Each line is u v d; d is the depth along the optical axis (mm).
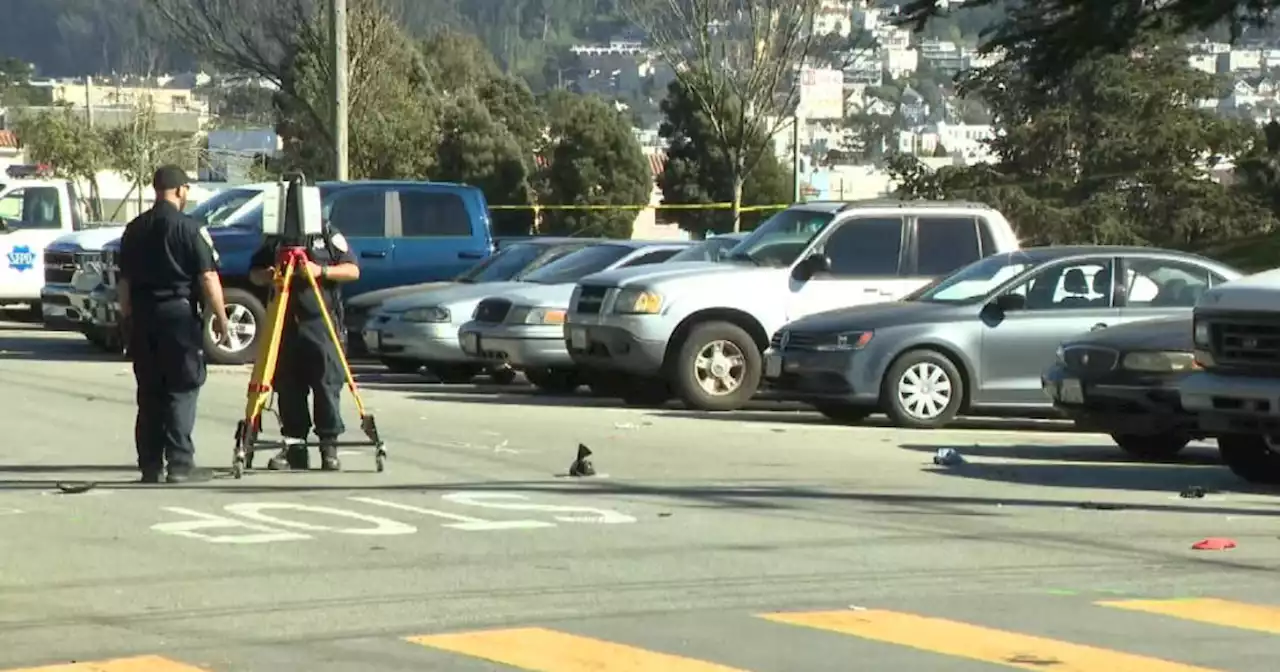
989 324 22594
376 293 29781
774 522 14828
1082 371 19453
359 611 11336
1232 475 18406
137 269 16469
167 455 16719
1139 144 73188
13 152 94812
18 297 39062
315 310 17453
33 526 14312
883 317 22656
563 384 28094
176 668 9867
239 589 11977
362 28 61344
